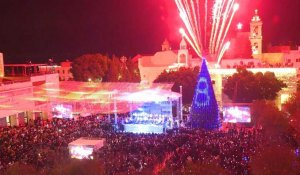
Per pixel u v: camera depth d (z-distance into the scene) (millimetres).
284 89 63562
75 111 56125
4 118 50312
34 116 56188
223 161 28609
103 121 47969
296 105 46562
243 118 46219
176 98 50344
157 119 46719
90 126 44375
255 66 69125
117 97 50375
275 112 38906
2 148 33219
